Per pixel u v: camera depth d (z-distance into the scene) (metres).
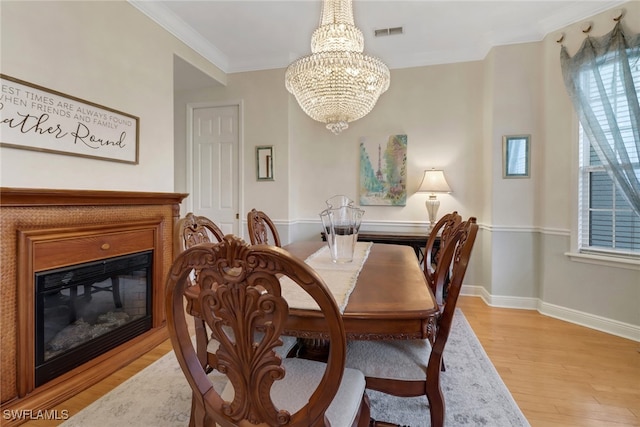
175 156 4.08
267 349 0.73
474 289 3.53
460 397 1.71
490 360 2.11
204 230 1.56
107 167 2.22
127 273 2.20
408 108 3.63
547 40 2.91
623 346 2.32
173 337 0.82
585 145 2.74
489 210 3.24
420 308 1.05
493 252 3.18
